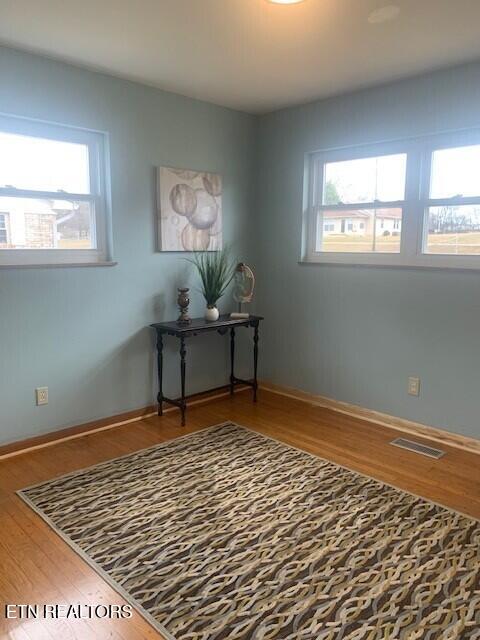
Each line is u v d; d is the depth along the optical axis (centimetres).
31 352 306
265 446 320
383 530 226
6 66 278
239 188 414
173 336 381
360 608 178
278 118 405
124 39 265
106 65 305
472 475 281
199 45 272
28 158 298
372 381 367
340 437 336
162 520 234
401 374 349
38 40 267
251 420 368
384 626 170
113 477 276
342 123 363
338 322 383
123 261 345
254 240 434
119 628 169
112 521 233
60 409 323
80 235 327
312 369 406
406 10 229
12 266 292
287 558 207
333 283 383
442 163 321
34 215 304
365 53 282
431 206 328
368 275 360
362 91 349
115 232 338
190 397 388
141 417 369
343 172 376
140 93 339
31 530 225
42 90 293
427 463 297
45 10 231
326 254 391
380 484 270
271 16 236
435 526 229
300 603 181
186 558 206
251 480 274
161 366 366
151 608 178
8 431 301
